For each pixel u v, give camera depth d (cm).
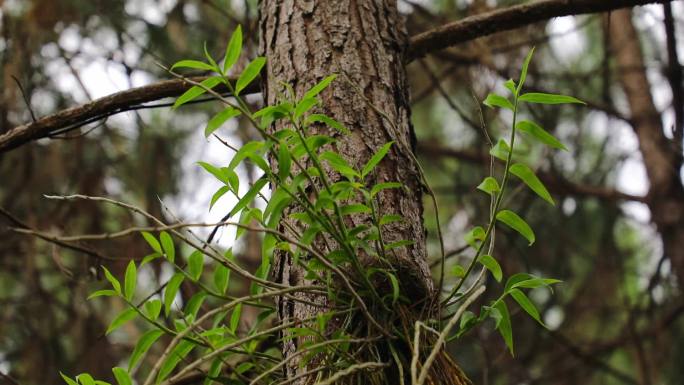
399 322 148
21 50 346
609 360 488
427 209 473
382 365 138
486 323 453
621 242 508
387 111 178
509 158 146
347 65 180
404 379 144
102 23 359
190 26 383
